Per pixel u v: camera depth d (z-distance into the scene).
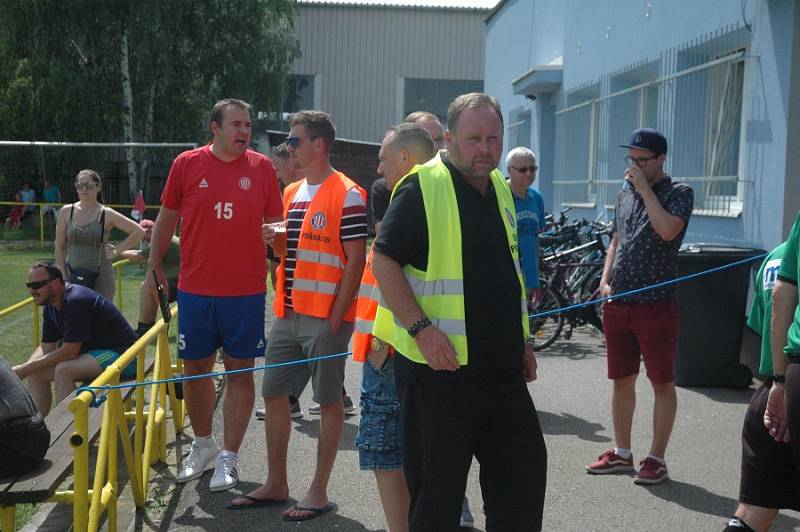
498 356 3.09
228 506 4.77
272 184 5.20
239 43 29.14
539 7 16.62
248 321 5.05
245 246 5.03
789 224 7.41
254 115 30.00
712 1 8.81
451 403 3.05
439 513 3.06
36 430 3.98
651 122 10.95
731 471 5.28
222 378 7.74
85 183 8.13
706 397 7.06
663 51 10.15
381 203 4.86
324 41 33.56
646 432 6.11
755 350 7.59
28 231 24.62
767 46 7.72
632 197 5.18
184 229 5.04
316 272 4.55
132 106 27.92
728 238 8.45
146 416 5.39
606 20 12.30
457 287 3.05
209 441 5.30
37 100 25.86
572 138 14.05
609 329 5.18
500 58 20.28
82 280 8.17
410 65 33.81
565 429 6.22
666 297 4.99
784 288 3.25
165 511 4.73
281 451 4.80
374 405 3.80
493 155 3.11
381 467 3.79
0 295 13.52
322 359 4.53
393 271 3.08
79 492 3.72
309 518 4.59
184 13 27.92
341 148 23.14
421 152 3.94
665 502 4.79
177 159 5.07
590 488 5.00
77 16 26.38
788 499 3.33
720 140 8.81
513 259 3.21
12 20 26.19
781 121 7.47
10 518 3.97
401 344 3.13
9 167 25.98
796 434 3.08
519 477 3.13
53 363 5.83
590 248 10.08
